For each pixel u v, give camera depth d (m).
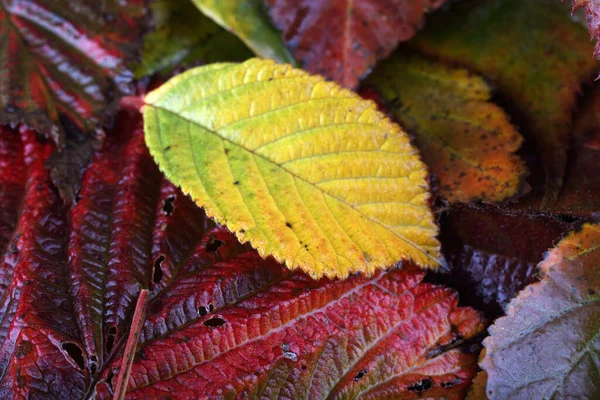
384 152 0.29
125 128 0.31
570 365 0.28
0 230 0.30
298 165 0.29
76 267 0.29
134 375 0.28
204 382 0.28
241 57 0.32
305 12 0.31
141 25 0.32
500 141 0.31
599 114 0.31
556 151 0.30
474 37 0.32
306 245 0.28
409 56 0.32
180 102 0.30
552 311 0.28
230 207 0.29
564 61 0.32
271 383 0.28
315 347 0.28
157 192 0.30
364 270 0.28
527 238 0.30
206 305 0.29
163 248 0.29
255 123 0.29
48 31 0.31
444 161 0.31
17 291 0.29
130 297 0.29
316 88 0.29
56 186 0.30
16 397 0.28
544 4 0.32
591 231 0.28
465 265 0.30
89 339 0.28
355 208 0.29
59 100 0.31
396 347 0.29
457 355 0.29
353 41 0.31
